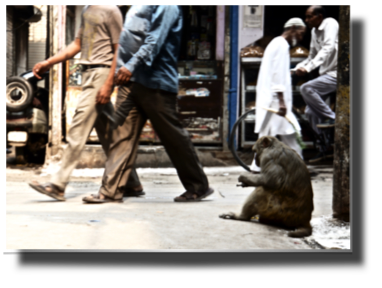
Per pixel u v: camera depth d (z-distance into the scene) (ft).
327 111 21.43
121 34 12.75
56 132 24.54
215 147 25.31
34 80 26.11
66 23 25.05
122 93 13.10
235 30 24.95
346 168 10.39
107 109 13.35
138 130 13.35
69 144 13.05
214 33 26.50
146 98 12.78
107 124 13.16
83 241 8.23
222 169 23.62
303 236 9.21
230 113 25.21
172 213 11.27
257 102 18.31
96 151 23.99
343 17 10.13
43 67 13.21
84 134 13.10
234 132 20.81
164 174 22.41
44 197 14.24
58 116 24.57
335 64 21.22
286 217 9.53
